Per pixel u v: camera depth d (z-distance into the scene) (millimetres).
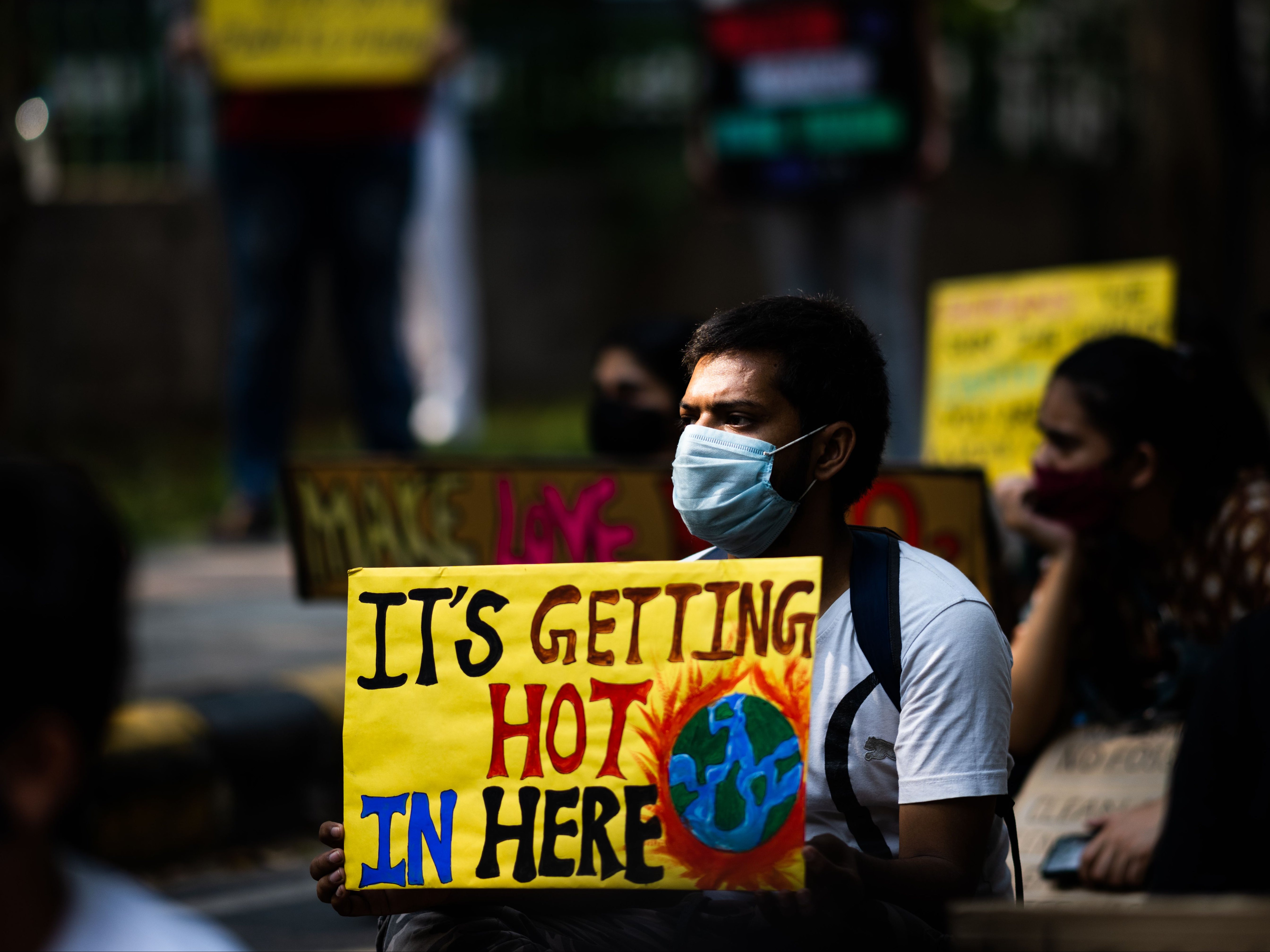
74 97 30656
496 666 4805
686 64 35750
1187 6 17109
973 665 4844
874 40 16422
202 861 10633
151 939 2986
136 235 30406
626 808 4641
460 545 7934
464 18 31703
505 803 4738
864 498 7516
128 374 30578
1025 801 7184
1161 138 17375
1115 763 7148
